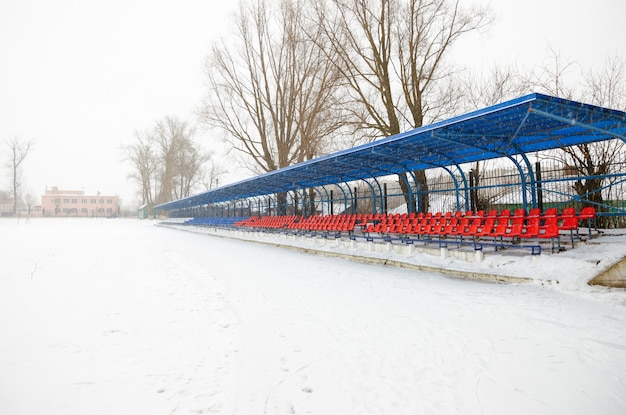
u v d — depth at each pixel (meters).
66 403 3.14
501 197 14.45
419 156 12.34
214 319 5.59
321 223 17.30
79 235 25.50
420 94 17.48
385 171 14.57
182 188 72.31
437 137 9.08
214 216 38.25
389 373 3.67
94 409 3.05
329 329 5.05
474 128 8.92
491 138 9.66
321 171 15.73
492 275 7.84
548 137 9.48
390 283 8.02
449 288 7.29
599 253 7.15
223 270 10.16
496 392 3.21
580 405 2.97
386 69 18.16
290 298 6.87
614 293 5.93
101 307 6.26
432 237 12.10
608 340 4.27
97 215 104.38
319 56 24.14
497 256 8.48
